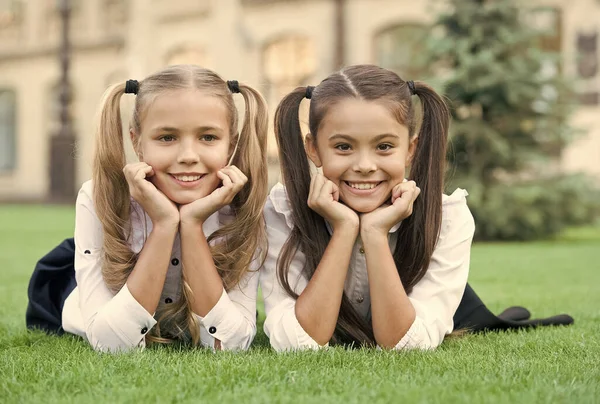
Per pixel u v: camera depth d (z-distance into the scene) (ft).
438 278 7.53
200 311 7.16
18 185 68.85
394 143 7.03
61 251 8.73
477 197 28.12
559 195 28.86
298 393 5.49
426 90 7.54
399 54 47.75
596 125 40.47
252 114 7.46
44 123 67.46
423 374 6.07
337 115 6.96
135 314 6.98
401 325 7.04
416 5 46.42
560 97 29.60
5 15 69.82
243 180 7.04
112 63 62.54
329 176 7.13
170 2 57.41
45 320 8.82
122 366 6.31
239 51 53.31
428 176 7.54
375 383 5.72
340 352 6.85
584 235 31.83
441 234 7.66
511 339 8.20
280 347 7.09
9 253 20.97
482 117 29.53
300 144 7.63
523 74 28.50
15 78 68.85
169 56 58.29
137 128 7.21
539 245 26.50
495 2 28.94
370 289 7.11
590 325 9.46
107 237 7.28
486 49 28.86
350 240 7.08
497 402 5.15
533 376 5.97
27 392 5.57
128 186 7.39
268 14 52.11
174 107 6.88
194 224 7.07
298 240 7.52
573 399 5.23
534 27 29.73
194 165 6.98
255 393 5.44
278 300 7.52
